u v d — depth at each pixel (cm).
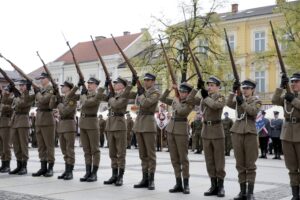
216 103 879
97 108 1063
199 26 3198
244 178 851
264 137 2045
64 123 1080
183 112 918
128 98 1016
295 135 804
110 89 1045
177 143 921
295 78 812
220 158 889
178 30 3153
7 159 1208
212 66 3148
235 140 854
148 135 962
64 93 1098
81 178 1057
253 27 4053
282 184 1062
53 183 1014
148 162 976
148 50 3244
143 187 978
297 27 2777
